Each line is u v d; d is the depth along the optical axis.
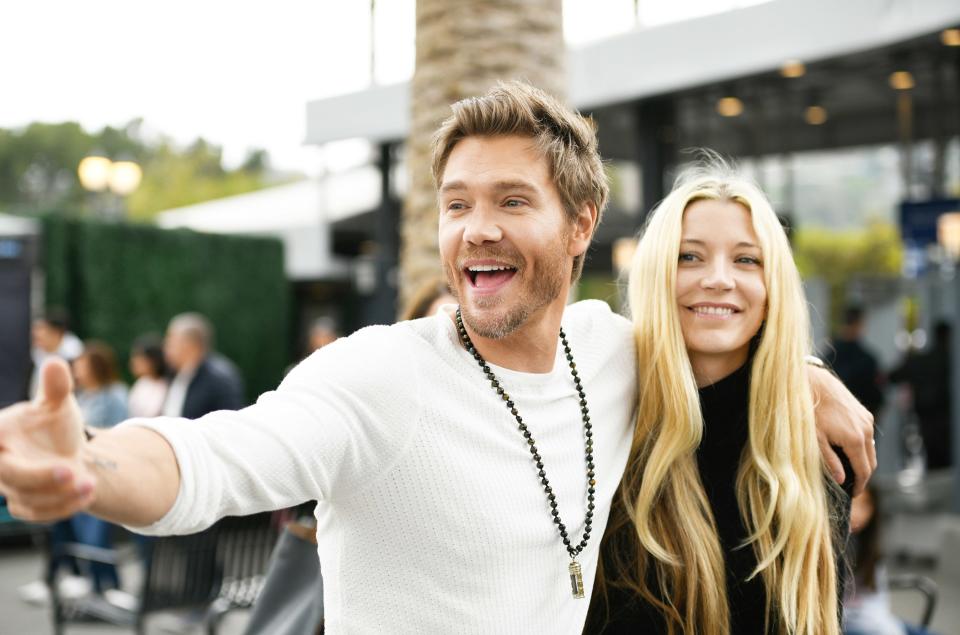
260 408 1.33
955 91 9.00
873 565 3.51
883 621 3.49
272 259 13.15
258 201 16.14
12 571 7.80
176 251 11.46
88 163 11.23
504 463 1.56
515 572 1.55
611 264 12.44
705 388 2.08
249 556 4.96
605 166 1.76
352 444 1.38
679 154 10.47
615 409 1.89
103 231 10.38
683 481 2.00
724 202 2.06
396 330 1.55
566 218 1.61
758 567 1.94
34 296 7.75
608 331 1.98
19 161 38.81
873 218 21.36
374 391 1.42
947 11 5.61
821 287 8.73
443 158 1.61
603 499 1.77
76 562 6.27
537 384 1.63
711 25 6.88
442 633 1.49
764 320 2.06
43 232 9.62
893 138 10.71
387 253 11.04
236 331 12.52
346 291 14.83
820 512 2.01
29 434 0.97
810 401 2.05
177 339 6.93
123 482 1.08
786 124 10.30
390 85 9.00
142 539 5.60
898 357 10.62
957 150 10.52
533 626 1.59
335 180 15.20
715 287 1.98
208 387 6.77
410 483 1.46
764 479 2.00
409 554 1.47
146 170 40.22
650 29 7.22
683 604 1.97
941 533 6.93
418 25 3.93
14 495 0.95
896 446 9.57
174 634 5.96
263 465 1.27
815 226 21.98
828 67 7.25
